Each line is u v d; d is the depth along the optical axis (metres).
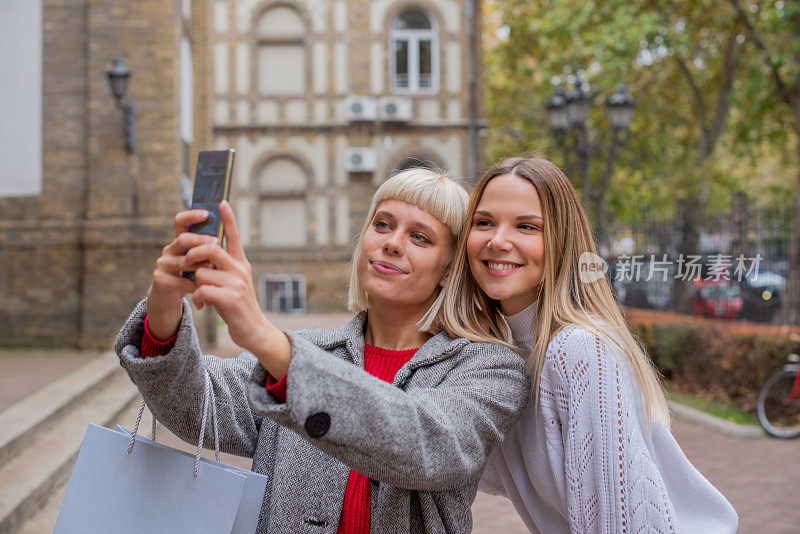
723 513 1.65
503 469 1.83
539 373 1.65
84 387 6.77
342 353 1.77
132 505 1.48
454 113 22.58
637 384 1.63
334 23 22.72
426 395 1.48
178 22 11.47
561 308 1.66
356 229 22.52
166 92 10.99
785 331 7.85
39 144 10.92
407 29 22.72
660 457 1.68
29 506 4.14
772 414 7.36
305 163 22.58
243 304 1.26
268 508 1.65
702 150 17.45
